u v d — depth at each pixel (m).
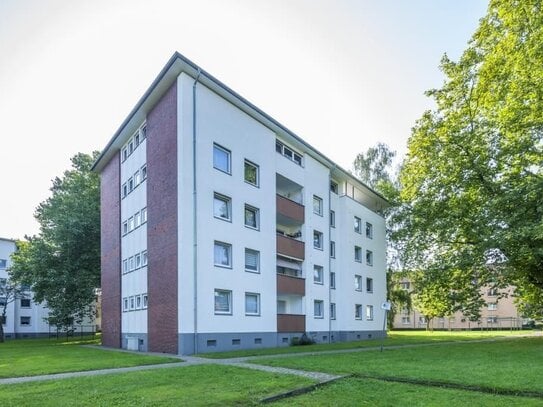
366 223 38.72
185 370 12.79
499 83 22.89
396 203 41.12
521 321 73.31
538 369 12.64
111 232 30.05
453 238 25.69
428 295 27.42
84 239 36.19
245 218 24.16
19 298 50.41
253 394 9.10
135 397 8.80
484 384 10.11
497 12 22.75
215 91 22.92
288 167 28.44
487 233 21.31
